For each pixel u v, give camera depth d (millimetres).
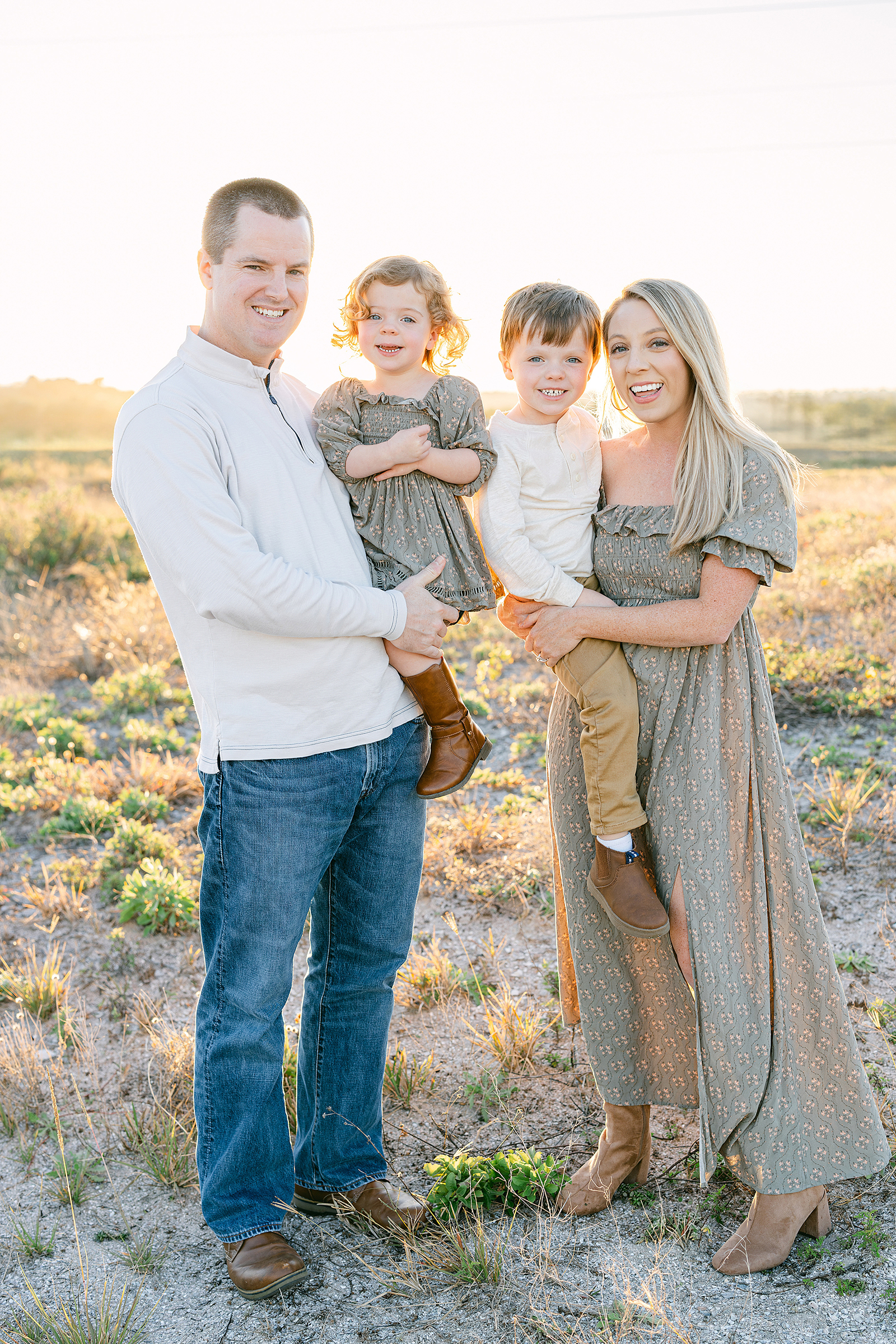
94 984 4164
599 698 2535
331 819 2486
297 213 2371
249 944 2436
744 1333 2279
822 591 9586
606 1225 2680
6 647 10031
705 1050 2482
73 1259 2672
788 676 7348
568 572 2641
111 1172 3037
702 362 2389
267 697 2385
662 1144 3023
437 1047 3604
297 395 2680
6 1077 3428
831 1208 2672
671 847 2531
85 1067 3566
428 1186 2895
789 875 2490
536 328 2521
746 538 2367
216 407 2357
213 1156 2473
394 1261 2594
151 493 2270
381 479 2564
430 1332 2361
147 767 6352
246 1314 2445
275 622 2277
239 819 2406
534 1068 3426
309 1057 2758
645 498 2600
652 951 2719
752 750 2510
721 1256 2488
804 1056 2492
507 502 2592
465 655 9141
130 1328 2410
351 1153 2766
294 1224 2770
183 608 2422
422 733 2707
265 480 2381
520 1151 2867
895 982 3764
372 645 2498
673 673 2535
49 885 4938
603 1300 2412
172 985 4137
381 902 2662
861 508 17141
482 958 4207
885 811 5078
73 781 6355
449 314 2635
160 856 5297
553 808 2789
